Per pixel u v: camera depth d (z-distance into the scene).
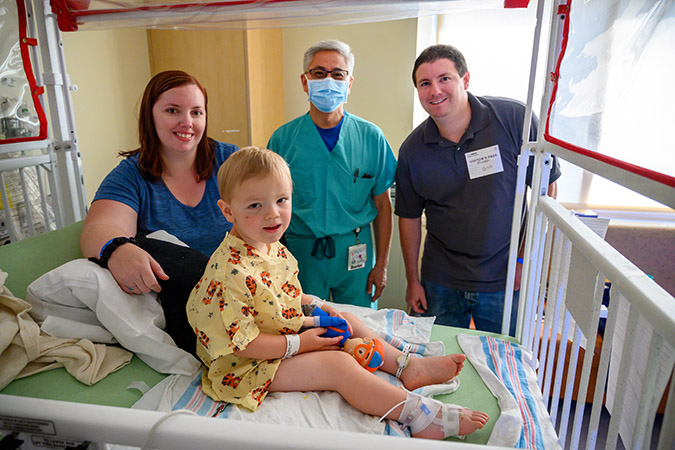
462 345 1.46
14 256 1.42
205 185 1.64
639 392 0.83
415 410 1.06
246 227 1.15
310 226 2.02
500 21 2.84
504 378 1.29
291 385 1.15
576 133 1.14
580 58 1.17
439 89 1.73
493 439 1.06
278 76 3.35
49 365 1.17
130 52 2.96
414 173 1.94
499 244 1.87
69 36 2.53
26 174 1.92
